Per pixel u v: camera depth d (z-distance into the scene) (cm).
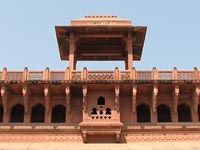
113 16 2416
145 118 2075
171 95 2072
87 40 2430
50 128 1978
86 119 1989
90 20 2334
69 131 1978
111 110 2016
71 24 2312
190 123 1994
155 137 1964
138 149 1820
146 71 2044
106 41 2459
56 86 2025
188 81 2000
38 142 1956
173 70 2033
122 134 1967
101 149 1816
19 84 2014
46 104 2033
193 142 1944
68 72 2041
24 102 2033
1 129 1975
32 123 1995
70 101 2045
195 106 2034
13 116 2078
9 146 1880
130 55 2228
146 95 2084
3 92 2006
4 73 2031
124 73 2050
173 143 1928
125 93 2077
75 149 1819
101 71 2058
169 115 2070
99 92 2053
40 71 2044
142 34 2333
